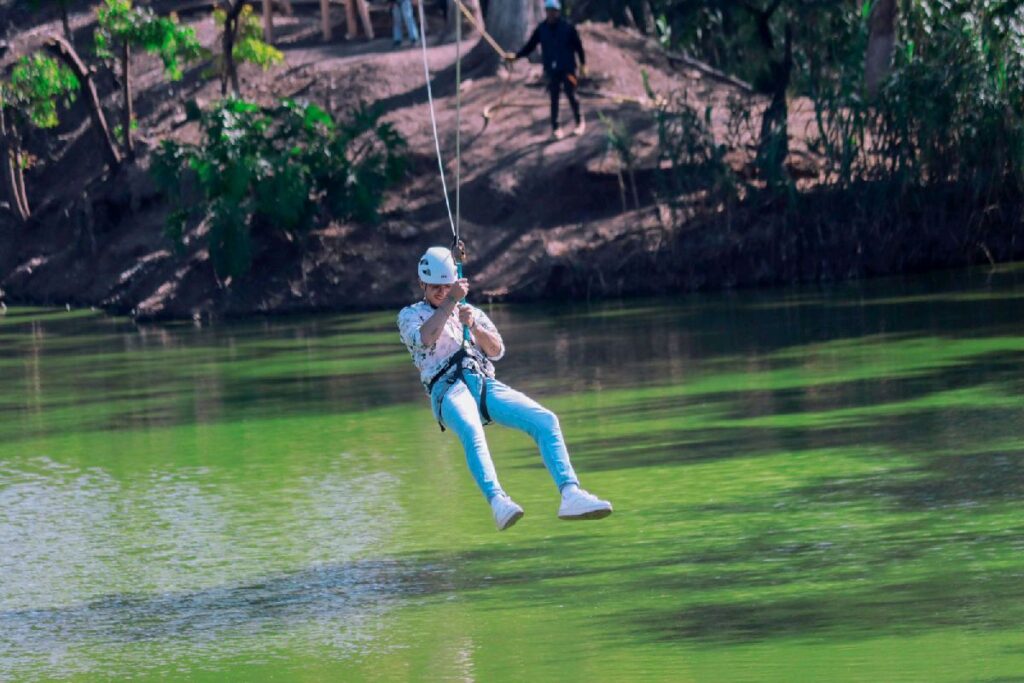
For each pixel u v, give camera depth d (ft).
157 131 280.72
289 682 74.18
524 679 72.08
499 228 237.66
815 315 188.96
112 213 266.98
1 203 280.92
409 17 291.99
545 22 243.60
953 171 222.07
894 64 230.89
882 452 115.44
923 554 88.63
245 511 110.93
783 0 238.27
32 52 305.53
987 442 115.85
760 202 226.58
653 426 131.23
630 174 235.81
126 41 268.62
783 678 69.56
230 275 233.14
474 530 102.01
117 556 100.68
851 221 223.71
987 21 220.64
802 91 237.66
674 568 89.66
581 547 96.07
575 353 174.09
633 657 74.13
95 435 144.46
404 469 121.70
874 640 74.13
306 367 178.29
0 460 134.82
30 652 81.71
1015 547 88.69
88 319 238.68
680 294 222.48
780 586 84.53
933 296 196.34
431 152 249.55
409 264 235.40
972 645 72.38
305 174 235.81
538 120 254.47
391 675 74.28
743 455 117.91
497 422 70.54
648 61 277.64
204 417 150.30
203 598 90.02
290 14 324.19
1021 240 225.76
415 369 171.83
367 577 92.27
